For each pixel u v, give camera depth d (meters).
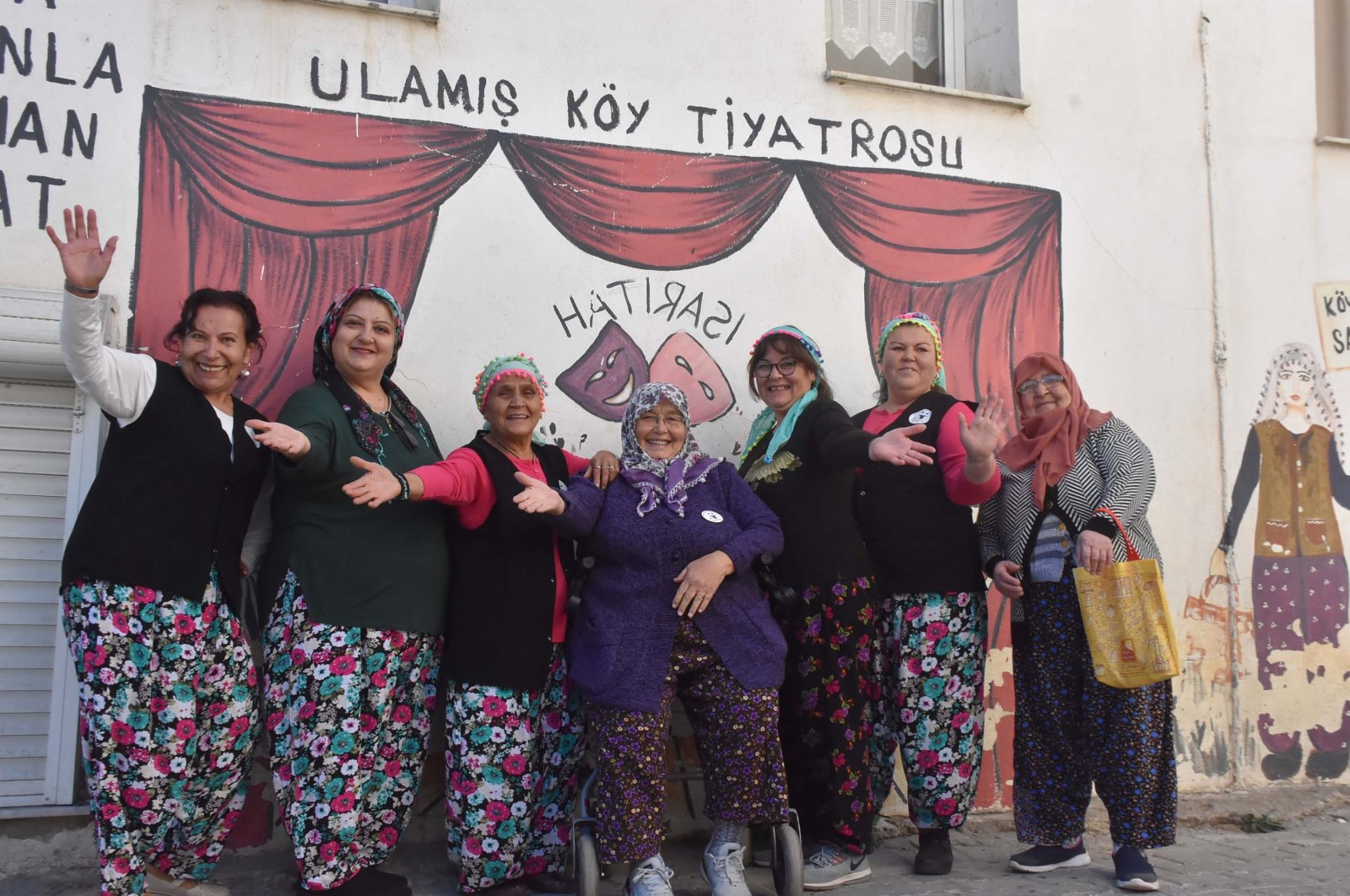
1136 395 4.48
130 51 3.37
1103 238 4.51
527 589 2.99
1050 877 3.28
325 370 3.14
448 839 3.07
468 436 3.60
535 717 3.01
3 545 3.18
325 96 3.55
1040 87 4.48
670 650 2.87
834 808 3.11
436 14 3.67
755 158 4.05
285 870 3.16
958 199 4.32
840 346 4.11
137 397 2.76
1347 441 4.78
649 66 3.94
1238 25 4.81
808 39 4.17
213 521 2.79
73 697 3.16
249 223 3.44
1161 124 4.65
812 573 3.17
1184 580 4.44
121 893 2.64
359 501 2.61
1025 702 3.33
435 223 3.63
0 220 3.21
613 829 2.76
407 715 3.01
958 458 3.21
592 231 3.81
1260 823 4.09
